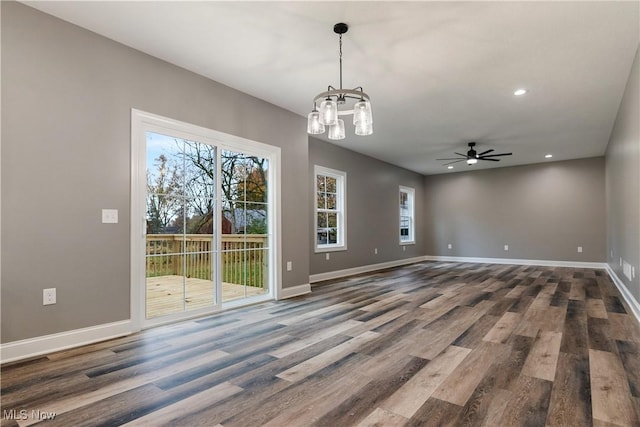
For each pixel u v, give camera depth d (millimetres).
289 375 2260
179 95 3551
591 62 3422
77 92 2852
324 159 6449
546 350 2676
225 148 4062
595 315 3689
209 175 3891
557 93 4199
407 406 1860
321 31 2912
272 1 2527
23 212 2564
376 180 7973
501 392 2006
